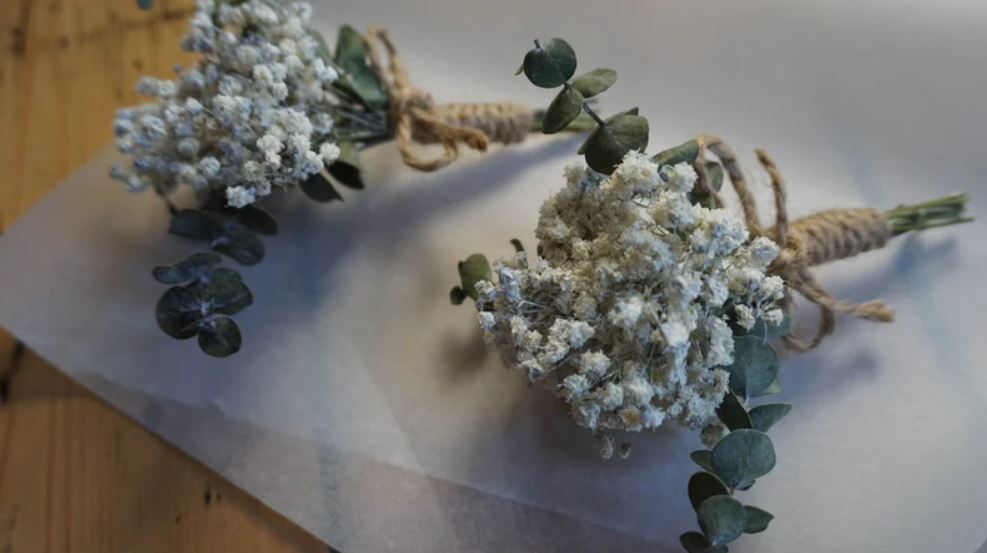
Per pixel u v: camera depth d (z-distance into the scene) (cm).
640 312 27
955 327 33
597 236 29
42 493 34
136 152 32
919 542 32
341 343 36
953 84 36
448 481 34
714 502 27
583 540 33
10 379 36
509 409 34
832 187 35
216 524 34
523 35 39
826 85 36
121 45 40
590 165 29
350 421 35
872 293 34
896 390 33
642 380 27
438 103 37
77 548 34
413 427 34
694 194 31
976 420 32
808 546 32
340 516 34
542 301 29
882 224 33
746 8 37
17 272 37
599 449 32
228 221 35
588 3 38
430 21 39
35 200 38
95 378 36
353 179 36
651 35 38
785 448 33
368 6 40
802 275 32
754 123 36
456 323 35
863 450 33
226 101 31
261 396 35
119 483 34
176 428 35
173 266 32
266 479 34
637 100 37
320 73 32
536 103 38
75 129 39
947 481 32
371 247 37
